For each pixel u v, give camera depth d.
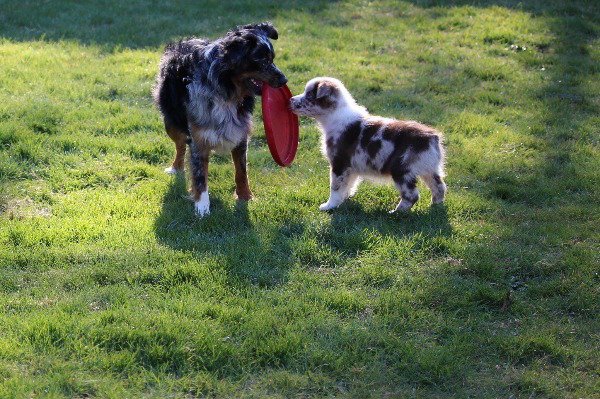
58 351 4.42
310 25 6.94
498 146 5.62
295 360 4.42
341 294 4.64
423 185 5.27
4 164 5.31
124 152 5.48
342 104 5.10
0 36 6.65
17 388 4.29
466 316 4.60
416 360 4.43
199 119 5.07
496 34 6.81
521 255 4.83
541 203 5.19
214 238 4.92
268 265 4.79
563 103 6.04
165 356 4.42
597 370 4.42
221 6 7.21
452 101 6.05
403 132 4.99
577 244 4.91
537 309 4.63
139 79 6.16
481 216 5.09
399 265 4.80
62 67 6.25
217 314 4.56
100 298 4.62
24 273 4.73
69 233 4.91
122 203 5.11
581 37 6.86
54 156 5.41
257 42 5.04
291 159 5.27
